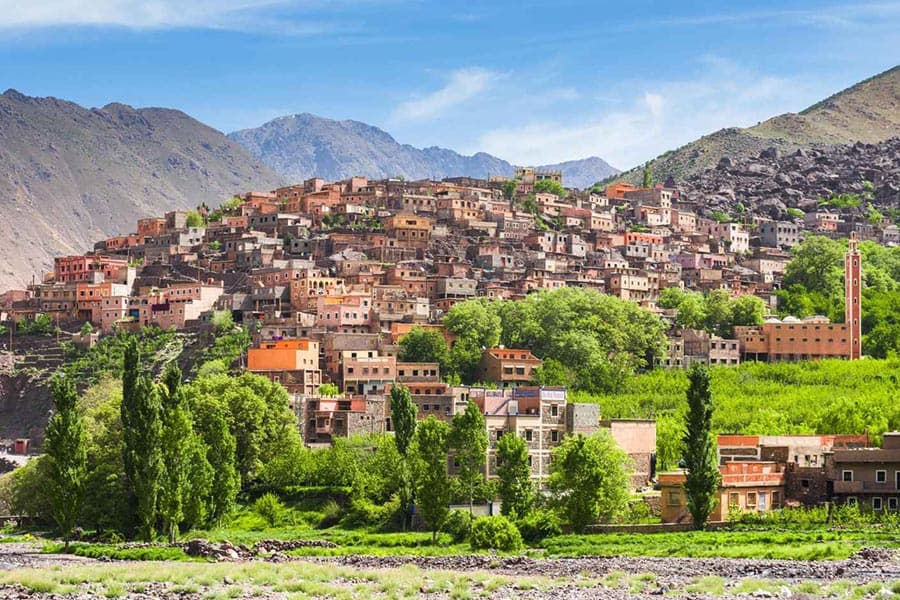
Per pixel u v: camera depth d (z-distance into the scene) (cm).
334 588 18675
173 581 19362
